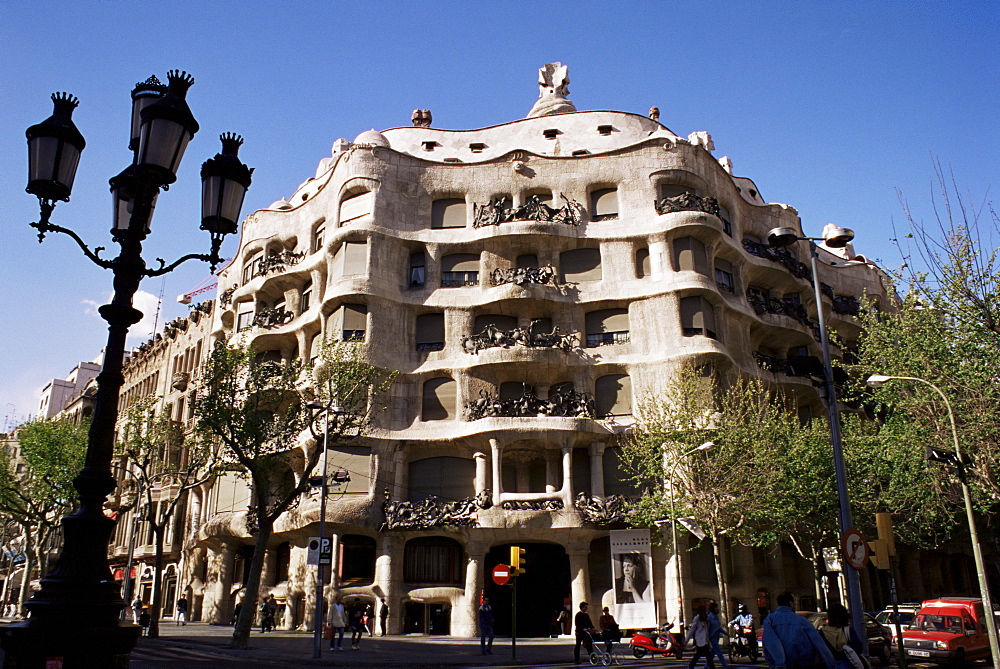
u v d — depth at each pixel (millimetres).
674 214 43062
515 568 25156
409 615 38906
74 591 8578
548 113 55062
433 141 50531
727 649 29156
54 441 45375
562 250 44531
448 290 43062
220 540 45938
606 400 41156
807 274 51250
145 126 9812
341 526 38281
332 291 42094
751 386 37812
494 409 39344
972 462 27219
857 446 36562
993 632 20578
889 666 24672
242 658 23344
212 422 28922
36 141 9797
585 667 22828
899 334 29906
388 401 40469
